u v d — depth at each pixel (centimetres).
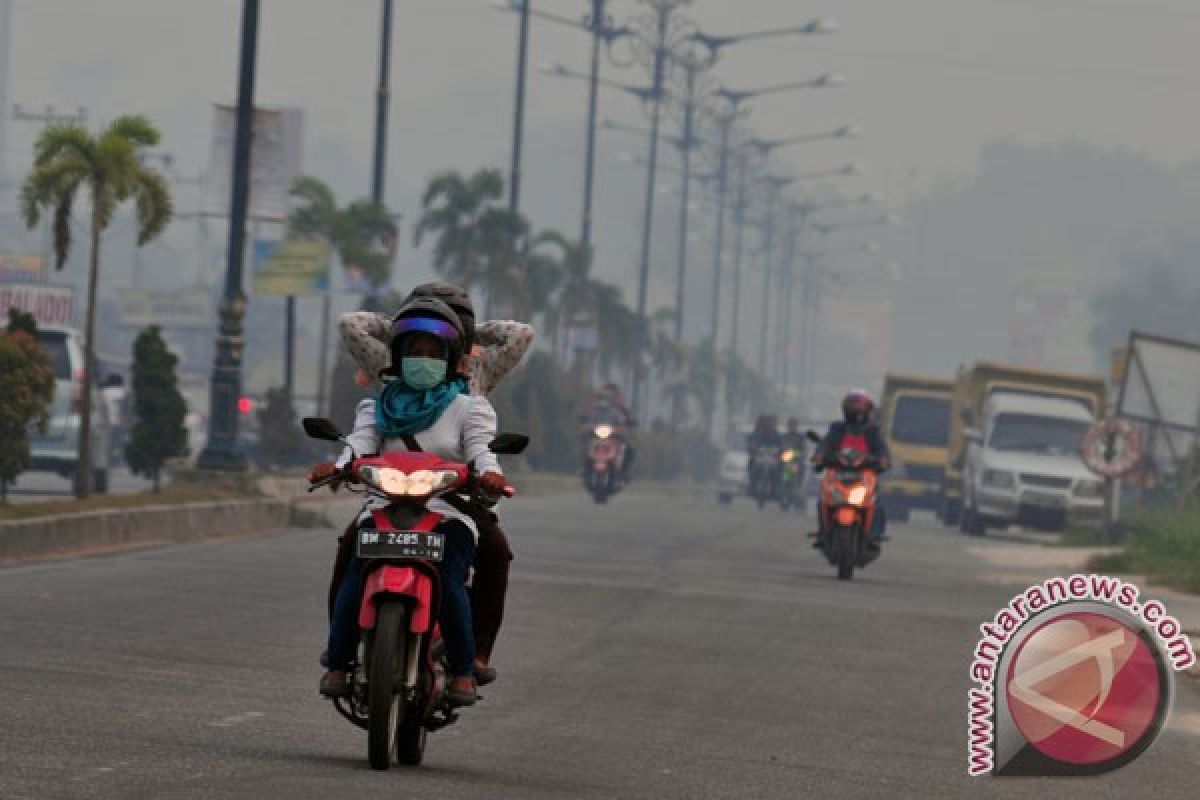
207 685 2920
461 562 2292
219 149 7806
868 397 6138
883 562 7269
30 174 6631
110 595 4150
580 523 8631
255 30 7825
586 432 11838
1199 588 5831
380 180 11494
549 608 4472
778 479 14112
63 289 16100
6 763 2128
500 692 3100
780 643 4031
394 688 2197
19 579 4388
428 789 2155
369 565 2233
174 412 7194
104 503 5891
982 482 11112
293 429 9894
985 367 12312
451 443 2297
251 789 2070
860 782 2448
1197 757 2864
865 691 3362
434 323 2298
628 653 3712
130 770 2142
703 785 2348
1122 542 9088
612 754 2552
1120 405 9475
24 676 2861
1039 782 2550
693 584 5397
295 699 2844
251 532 6819
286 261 9975
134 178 6662
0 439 5788
